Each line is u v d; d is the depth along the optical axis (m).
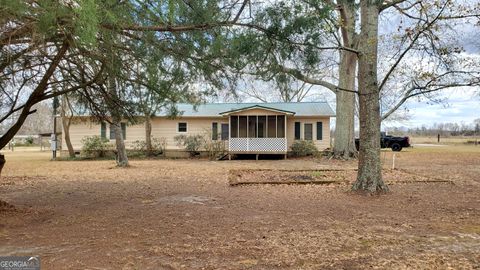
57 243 4.96
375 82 9.07
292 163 19.30
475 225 6.04
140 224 6.07
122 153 17.30
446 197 8.69
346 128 20.95
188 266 4.08
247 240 5.12
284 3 5.01
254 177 12.66
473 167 16.41
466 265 4.09
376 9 8.89
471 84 8.19
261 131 24.64
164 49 5.44
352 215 6.80
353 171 14.35
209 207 7.56
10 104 7.09
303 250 4.67
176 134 25.06
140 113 7.84
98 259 4.30
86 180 12.25
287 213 6.98
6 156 27.31
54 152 23.44
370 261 4.25
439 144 43.97
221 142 23.58
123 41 5.18
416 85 8.87
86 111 8.45
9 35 3.91
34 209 7.23
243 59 5.44
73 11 3.26
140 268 4.02
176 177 13.02
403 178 12.09
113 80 6.64
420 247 4.81
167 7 4.41
